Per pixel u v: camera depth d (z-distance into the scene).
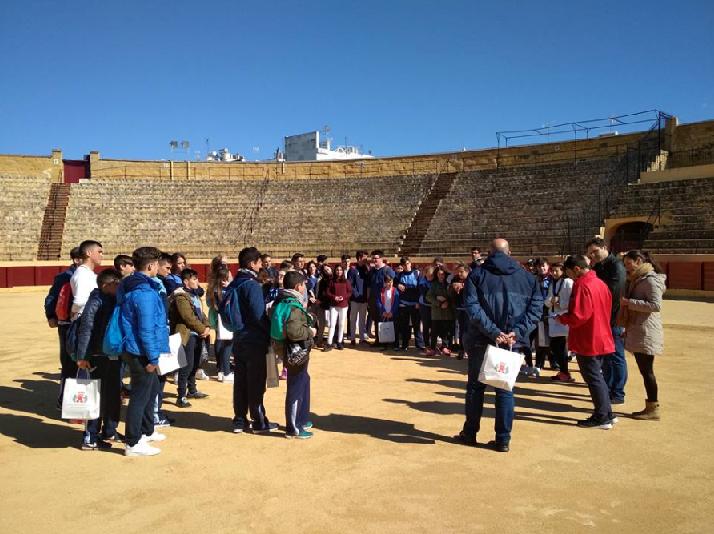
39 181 36.56
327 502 4.23
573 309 6.00
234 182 39.66
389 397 7.49
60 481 4.70
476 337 5.57
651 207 25.59
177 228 35.88
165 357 5.98
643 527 3.83
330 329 11.49
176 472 4.89
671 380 8.31
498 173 34.53
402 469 4.91
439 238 31.62
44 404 7.30
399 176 37.66
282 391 8.06
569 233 26.42
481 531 3.76
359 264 12.30
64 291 6.49
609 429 6.04
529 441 5.67
